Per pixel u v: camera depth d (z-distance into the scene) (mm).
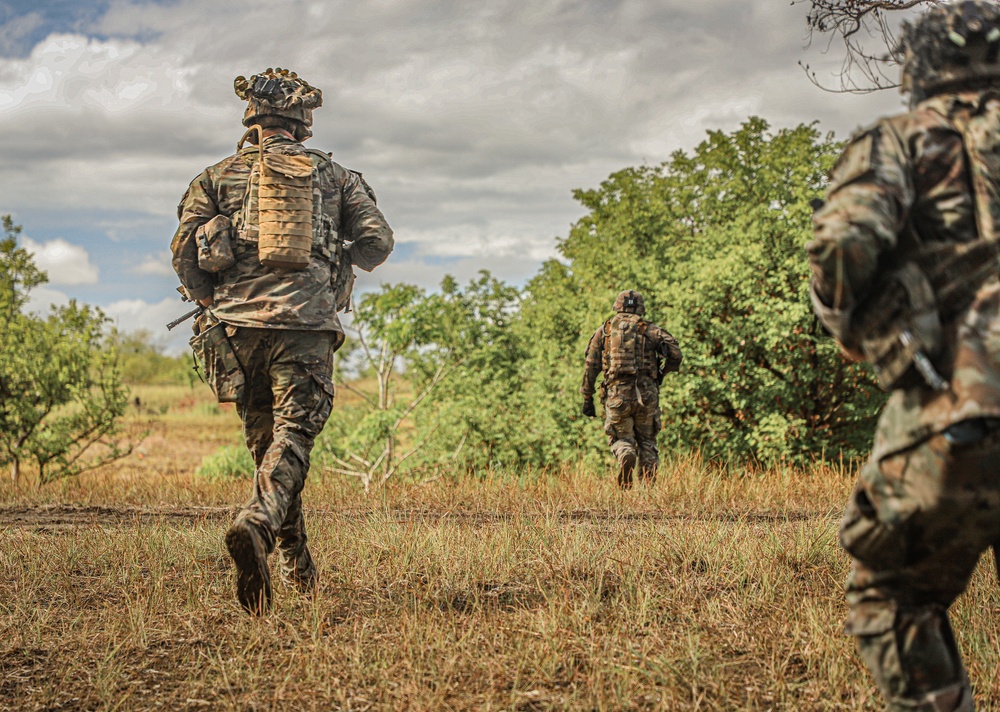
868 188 2363
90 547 5789
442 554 5156
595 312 15469
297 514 4551
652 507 8039
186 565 5332
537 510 7535
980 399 2219
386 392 15641
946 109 2477
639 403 9078
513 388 16641
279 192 4359
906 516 2357
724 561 5055
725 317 14406
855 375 13531
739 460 13805
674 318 13859
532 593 4621
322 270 4484
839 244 2332
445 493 9047
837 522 5695
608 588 4699
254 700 3350
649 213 18953
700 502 8219
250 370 4418
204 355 4387
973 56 2488
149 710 3320
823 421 14070
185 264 4398
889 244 2340
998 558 2494
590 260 18062
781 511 7746
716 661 3576
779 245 13844
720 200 18875
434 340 15984
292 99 4570
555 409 15320
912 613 2473
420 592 4547
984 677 3375
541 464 15617
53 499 9492
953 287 2346
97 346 15359
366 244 4684
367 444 15000
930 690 2445
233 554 3693
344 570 5043
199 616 4289
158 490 9922
